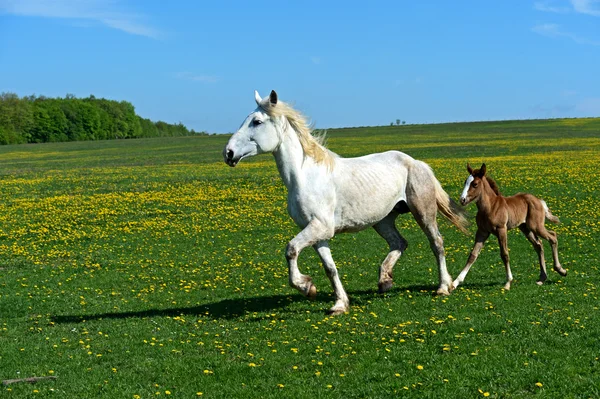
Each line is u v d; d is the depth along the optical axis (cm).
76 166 5534
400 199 1142
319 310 1095
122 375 781
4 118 12975
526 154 4775
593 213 2164
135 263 1683
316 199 1028
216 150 7194
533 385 681
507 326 896
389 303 1096
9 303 1281
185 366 802
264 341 897
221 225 2291
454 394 666
